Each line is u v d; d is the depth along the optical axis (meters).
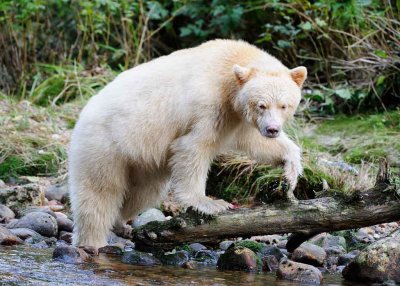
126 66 15.84
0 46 16.25
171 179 8.96
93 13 15.70
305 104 13.90
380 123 12.98
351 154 12.16
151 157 8.90
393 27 14.20
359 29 14.51
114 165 8.73
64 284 6.90
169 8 17.19
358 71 14.26
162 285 7.04
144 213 10.14
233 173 11.40
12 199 10.45
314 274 7.53
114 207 8.91
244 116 8.65
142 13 16.11
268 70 8.67
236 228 8.04
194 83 8.68
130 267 7.79
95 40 16.89
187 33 16.11
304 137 12.84
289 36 15.80
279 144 9.20
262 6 15.34
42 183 11.64
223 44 9.10
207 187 11.49
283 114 8.59
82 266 7.70
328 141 12.84
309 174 10.98
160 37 17.31
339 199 7.88
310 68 15.49
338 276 7.83
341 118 13.76
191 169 8.66
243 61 8.91
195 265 8.04
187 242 8.18
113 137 8.66
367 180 11.00
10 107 14.10
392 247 7.54
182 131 8.77
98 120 8.74
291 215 7.92
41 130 13.23
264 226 7.98
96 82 15.38
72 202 8.83
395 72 13.56
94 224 8.80
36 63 16.16
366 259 7.55
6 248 8.45
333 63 14.90
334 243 9.06
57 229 9.60
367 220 7.75
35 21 17.16
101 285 6.93
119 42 16.47
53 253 8.07
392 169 11.56
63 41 17.02
